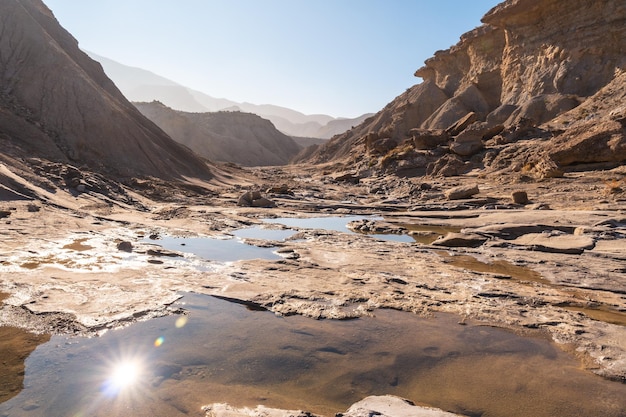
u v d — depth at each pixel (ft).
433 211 62.85
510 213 49.32
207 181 99.14
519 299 21.12
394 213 61.11
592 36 139.74
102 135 82.12
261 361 13.67
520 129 110.01
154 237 36.19
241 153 367.86
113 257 26.94
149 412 10.36
